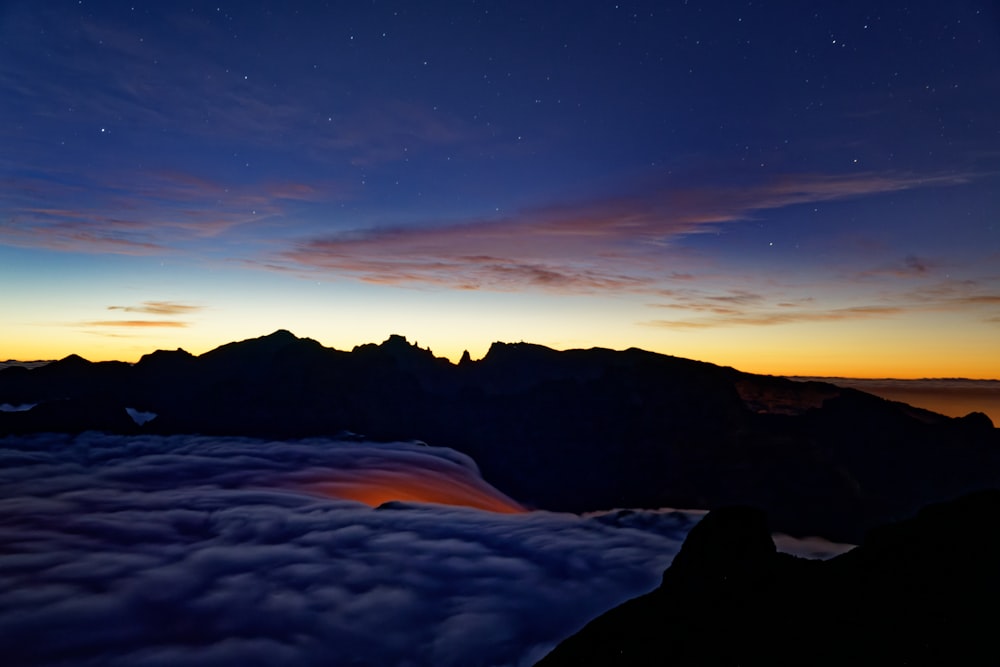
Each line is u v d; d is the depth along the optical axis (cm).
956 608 1041
